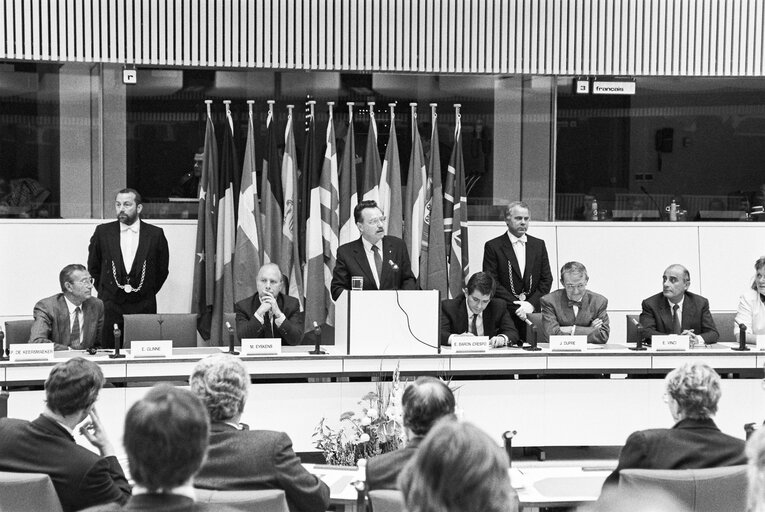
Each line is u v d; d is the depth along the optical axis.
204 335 8.75
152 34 9.02
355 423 5.40
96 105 9.01
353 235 8.94
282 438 3.53
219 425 3.53
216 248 8.83
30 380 6.11
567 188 9.65
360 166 9.39
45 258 8.77
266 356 6.38
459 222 9.01
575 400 6.80
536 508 4.27
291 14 9.22
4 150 8.83
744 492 3.53
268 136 8.88
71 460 3.54
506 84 9.59
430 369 6.56
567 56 9.56
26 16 8.80
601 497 3.62
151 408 2.07
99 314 7.02
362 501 3.47
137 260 8.08
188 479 2.09
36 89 8.90
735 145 9.74
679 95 9.76
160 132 9.12
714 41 9.72
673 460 3.71
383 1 9.34
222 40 9.13
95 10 8.92
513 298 8.17
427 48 9.41
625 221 9.62
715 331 7.50
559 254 9.47
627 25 9.63
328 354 6.45
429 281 8.93
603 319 7.47
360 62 9.35
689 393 3.77
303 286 8.91
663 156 9.72
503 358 6.67
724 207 9.73
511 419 6.73
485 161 9.58
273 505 3.27
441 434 1.77
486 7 9.47
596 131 9.67
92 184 9.01
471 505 1.71
